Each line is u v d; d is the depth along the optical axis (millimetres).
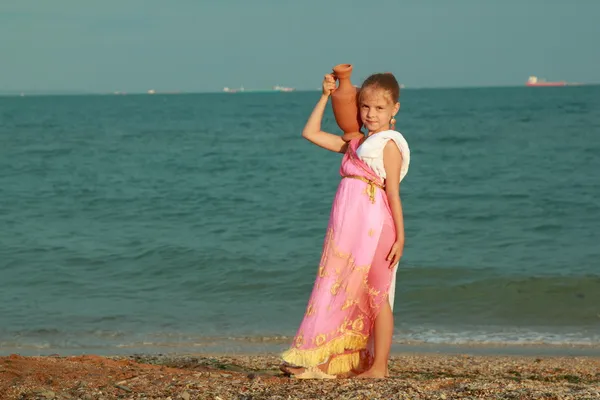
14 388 4035
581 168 23469
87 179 22781
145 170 25562
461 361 6566
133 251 11836
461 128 45469
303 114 78562
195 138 41719
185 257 11414
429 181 21547
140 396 3959
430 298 9227
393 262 4199
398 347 7340
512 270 10445
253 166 26672
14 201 17891
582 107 75812
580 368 6262
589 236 12953
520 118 55562
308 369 4301
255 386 4141
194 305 8953
